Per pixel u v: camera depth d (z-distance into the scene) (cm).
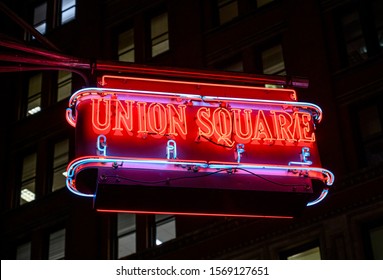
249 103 1408
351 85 2892
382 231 2558
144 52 3581
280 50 3177
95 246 3203
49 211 3456
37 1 4159
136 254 3056
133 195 1273
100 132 1300
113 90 1342
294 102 1423
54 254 3366
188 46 3409
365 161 2741
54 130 3681
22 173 3709
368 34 2997
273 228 2767
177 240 2969
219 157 1327
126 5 3778
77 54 3800
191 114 1361
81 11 3925
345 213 2623
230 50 3288
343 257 2550
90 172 1282
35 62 1312
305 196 1327
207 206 1313
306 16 3138
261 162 1344
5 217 3578
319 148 2789
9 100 3925
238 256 2792
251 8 3369
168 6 3622
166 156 1301
